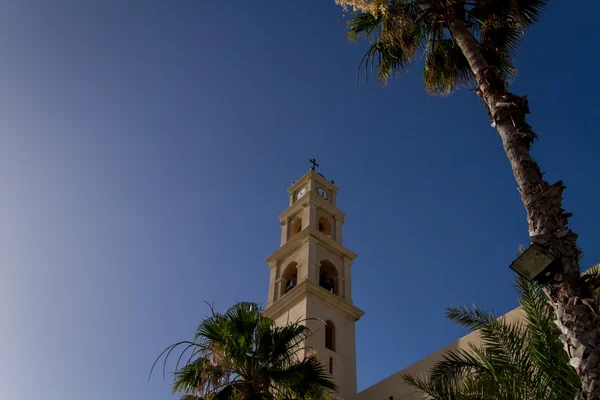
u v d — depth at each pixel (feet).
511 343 47.39
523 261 33.47
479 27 60.80
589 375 29.78
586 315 31.27
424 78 63.46
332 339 114.93
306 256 125.39
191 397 60.29
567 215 35.17
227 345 58.95
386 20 57.62
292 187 154.10
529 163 38.09
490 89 44.09
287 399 59.98
